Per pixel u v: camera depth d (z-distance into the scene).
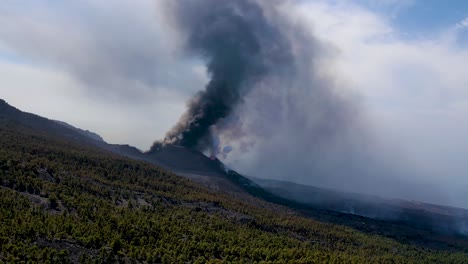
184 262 106.25
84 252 93.56
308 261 125.56
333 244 175.50
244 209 190.62
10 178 128.75
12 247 83.81
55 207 119.19
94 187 150.88
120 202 146.75
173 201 171.00
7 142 180.12
